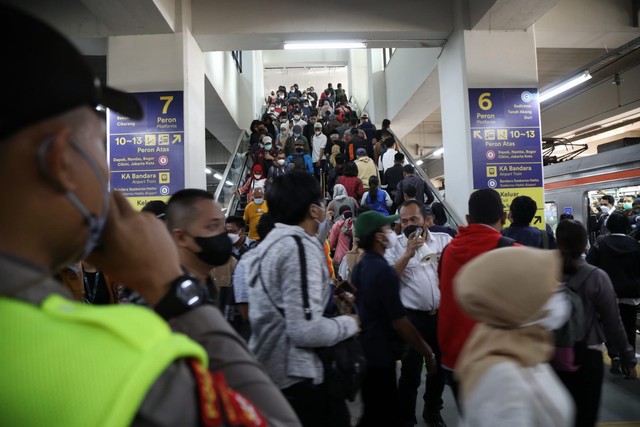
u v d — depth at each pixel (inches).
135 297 37.4
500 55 251.3
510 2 224.4
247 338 101.6
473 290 42.1
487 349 41.3
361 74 703.1
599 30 269.0
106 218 19.4
